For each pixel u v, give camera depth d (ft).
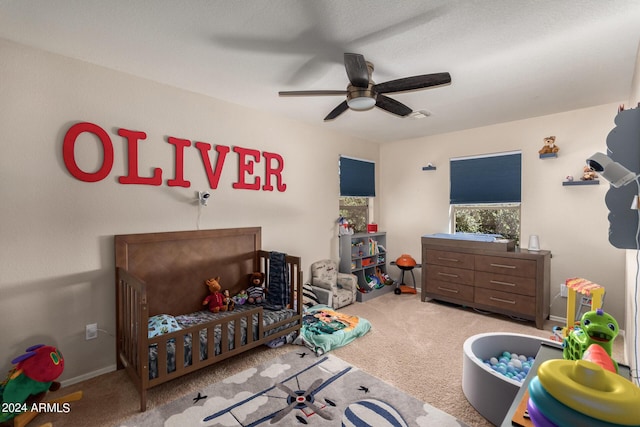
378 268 16.75
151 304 8.63
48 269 7.06
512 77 8.31
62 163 7.20
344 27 6.05
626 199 4.67
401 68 7.77
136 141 8.27
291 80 8.58
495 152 13.01
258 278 10.71
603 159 4.34
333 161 14.40
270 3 5.34
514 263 11.30
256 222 11.27
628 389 2.67
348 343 9.52
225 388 7.16
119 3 5.33
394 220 16.58
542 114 11.62
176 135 9.10
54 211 7.12
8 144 6.55
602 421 2.53
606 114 10.53
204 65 7.70
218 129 10.07
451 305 13.29
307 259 13.24
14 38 6.46
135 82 8.29
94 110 7.63
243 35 6.35
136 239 8.29
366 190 16.26
